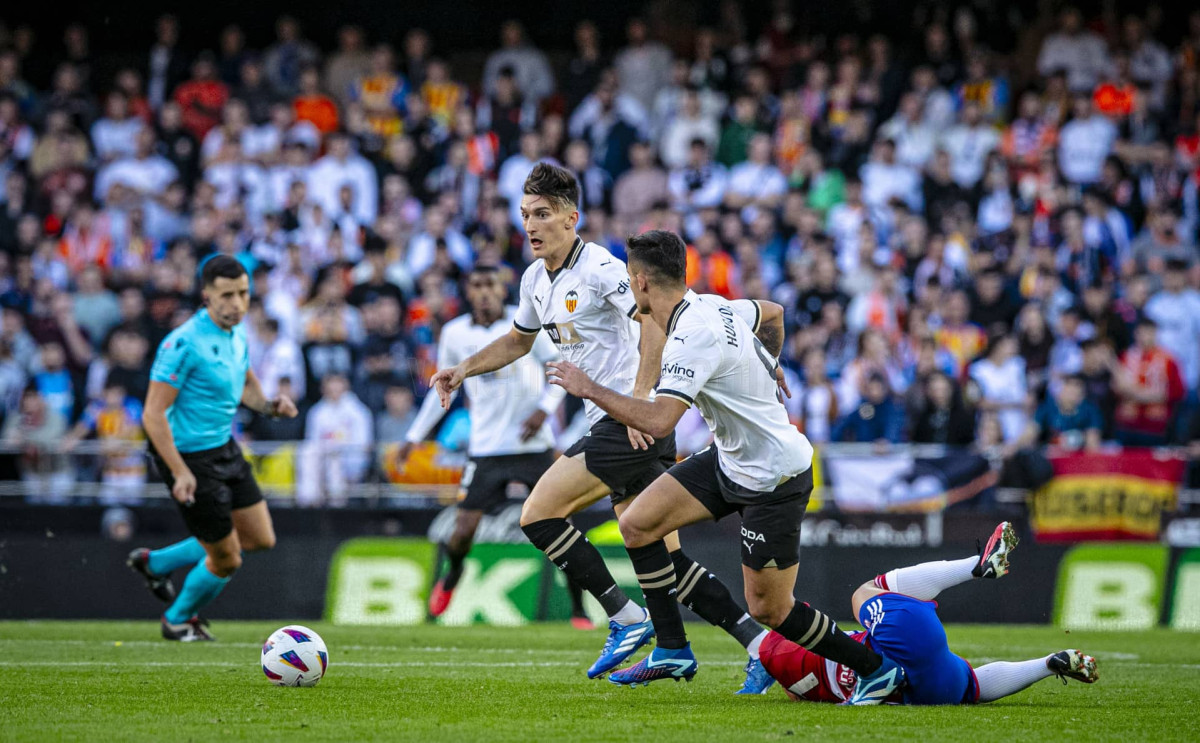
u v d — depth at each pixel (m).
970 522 42.56
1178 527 42.91
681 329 18.25
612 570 40.97
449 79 70.88
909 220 55.41
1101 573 42.22
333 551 41.44
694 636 34.03
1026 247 55.94
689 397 17.92
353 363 50.25
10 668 24.08
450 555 34.75
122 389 47.41
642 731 16.31
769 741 15.50
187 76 64.75
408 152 59.31
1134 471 42.84
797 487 18.53
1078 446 45.72
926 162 60.53
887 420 46.50
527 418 34.34
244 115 60.66
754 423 18.33
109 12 72.06
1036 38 67.88
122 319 51.78
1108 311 51.22
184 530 42.28
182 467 27.06
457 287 53.19
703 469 19.20
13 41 68.50
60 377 50.03
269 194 58.25
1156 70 65.00
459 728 16.56
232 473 28.39
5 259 55.88
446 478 42.53
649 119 65.81
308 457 42.28
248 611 40.91
